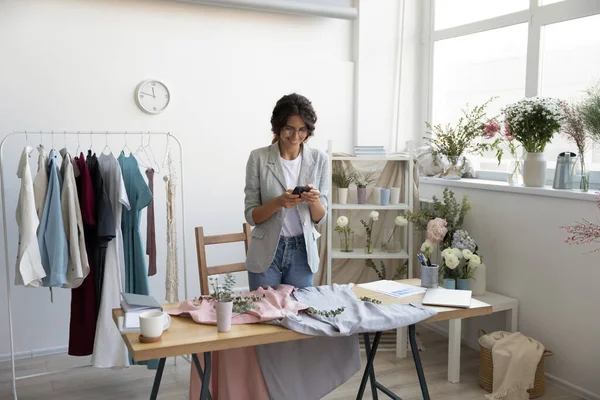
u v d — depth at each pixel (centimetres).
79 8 386
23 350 392
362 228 437
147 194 333
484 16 438
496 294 380
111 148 404
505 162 422
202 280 312
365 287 271
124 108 405
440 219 383
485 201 391
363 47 479
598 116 320
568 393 335
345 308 234
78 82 390
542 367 331
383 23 484
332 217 432
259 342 206
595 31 351
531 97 374
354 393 338
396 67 493
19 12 370
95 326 336
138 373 368
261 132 452
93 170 324
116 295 333
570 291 332
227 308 208
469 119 452
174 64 418
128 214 339
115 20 397
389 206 411
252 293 250
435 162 444
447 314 236
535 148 360
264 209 271
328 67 474
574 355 333
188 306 231
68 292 402
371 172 434
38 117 381
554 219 340
